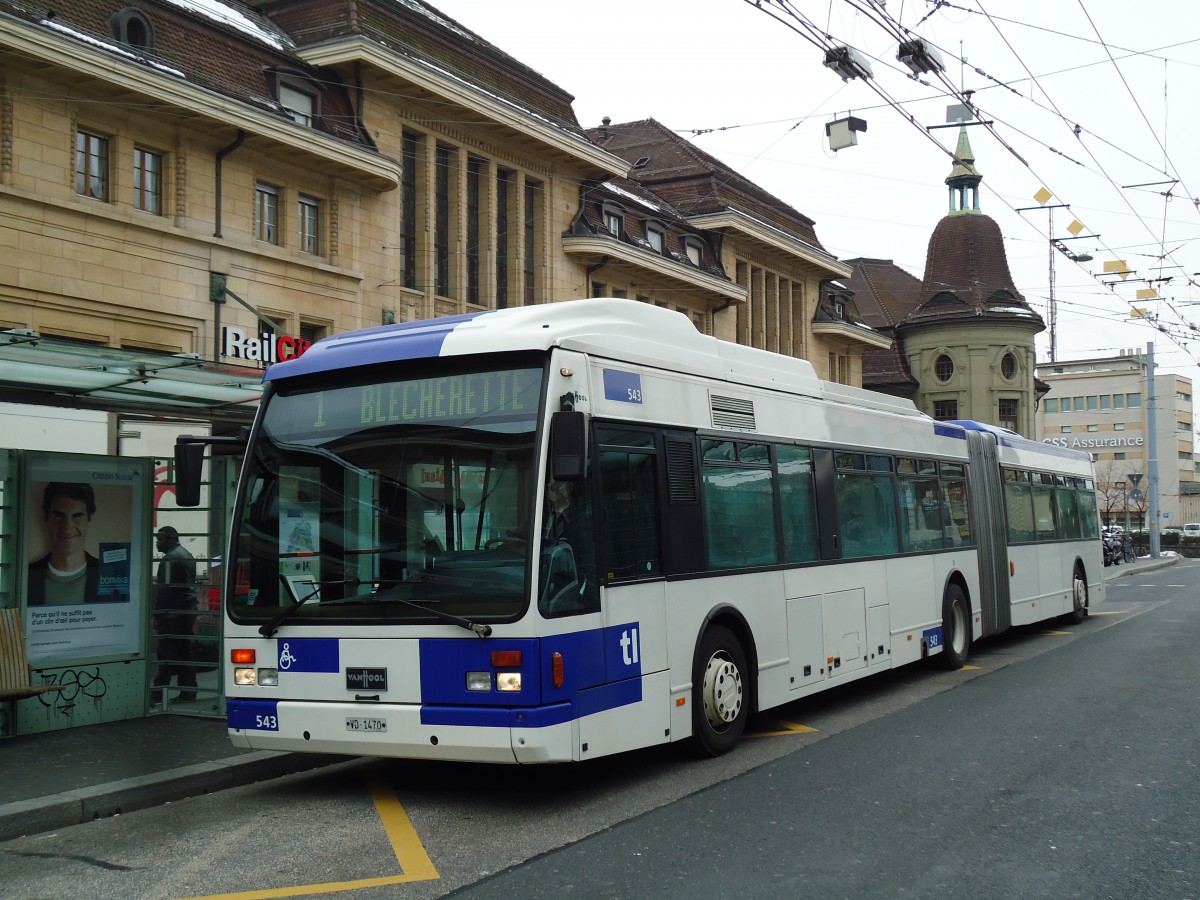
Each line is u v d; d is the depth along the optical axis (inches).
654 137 1696.6
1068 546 816.3
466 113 1043.3
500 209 1146.0
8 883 242.4
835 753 360.8
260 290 846.5
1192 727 398.9
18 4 690.8
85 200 735.1
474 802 305.0
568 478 272.1
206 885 237.1
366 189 944.9
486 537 282.4
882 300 2487.7
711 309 1507.1
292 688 298.2
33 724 389.7
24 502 392.2
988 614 631.8
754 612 380.2
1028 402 2313.0
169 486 440.5
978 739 381.4
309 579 299.7
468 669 277.6
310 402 311.7
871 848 252.8
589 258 1237.7
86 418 663.1
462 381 295.3
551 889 226.1
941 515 574.2
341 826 283.0
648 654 318.7
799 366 446.0
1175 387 4544.8
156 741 374.6
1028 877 231.6
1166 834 263.3
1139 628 797.9
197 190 804.0
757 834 264.5
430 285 1008.2
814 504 435.2
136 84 735.1
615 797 305.4
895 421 528.4
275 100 861.8
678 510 341.4
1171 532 3083.2
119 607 417.4
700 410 362.3
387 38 961.5
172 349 781.9
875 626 479.2
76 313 724.7
